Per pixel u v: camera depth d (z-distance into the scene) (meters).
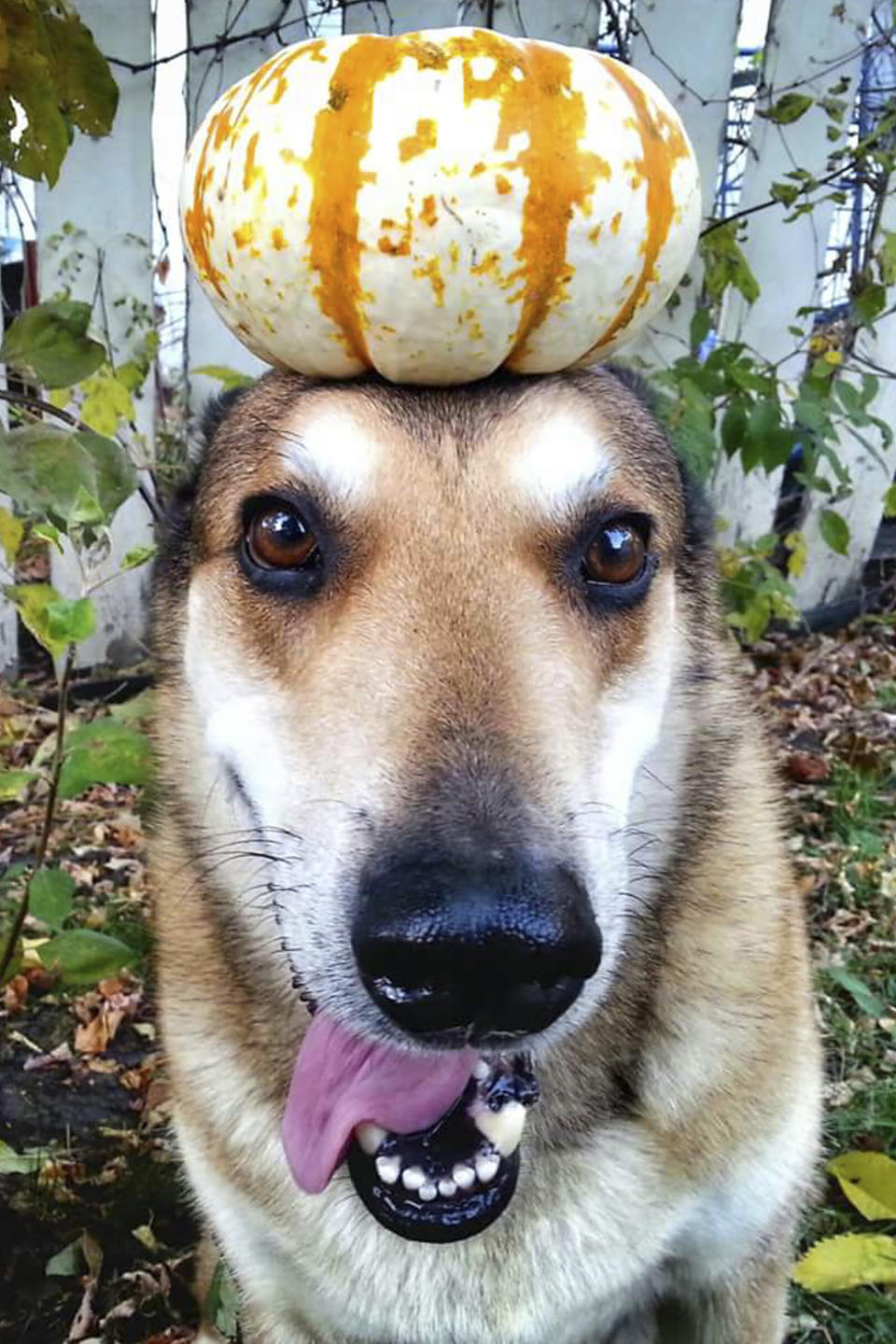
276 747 0.32
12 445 0.38
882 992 0.55
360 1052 0.33
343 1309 0.37
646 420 0.38
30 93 0.41
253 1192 0.36
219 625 0.35
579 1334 0.38
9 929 0.46
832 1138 0.48
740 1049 0.36
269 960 0.37
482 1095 0.33
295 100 0.31
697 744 0.38
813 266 0.80
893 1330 0.42
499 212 0.30
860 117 0.77
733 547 0.77
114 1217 0.47
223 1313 0.41
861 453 0.86
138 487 0.47
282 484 0.33
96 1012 0.55
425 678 0.29
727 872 0.38
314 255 0.31
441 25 0.72
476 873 0.26
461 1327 0.36
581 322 0.32
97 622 0.77
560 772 0.28
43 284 0.72
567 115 0.31
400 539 0.32
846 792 0.69
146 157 0.71
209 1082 0.38
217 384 0.77
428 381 0.33
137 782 0.42
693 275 0.77
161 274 0.76
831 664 0.85
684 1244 0.38
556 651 0.31
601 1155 0.36
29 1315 0.44
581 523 0.33
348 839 0.28
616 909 0.29
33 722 0.69
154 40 0.70
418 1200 0.31
